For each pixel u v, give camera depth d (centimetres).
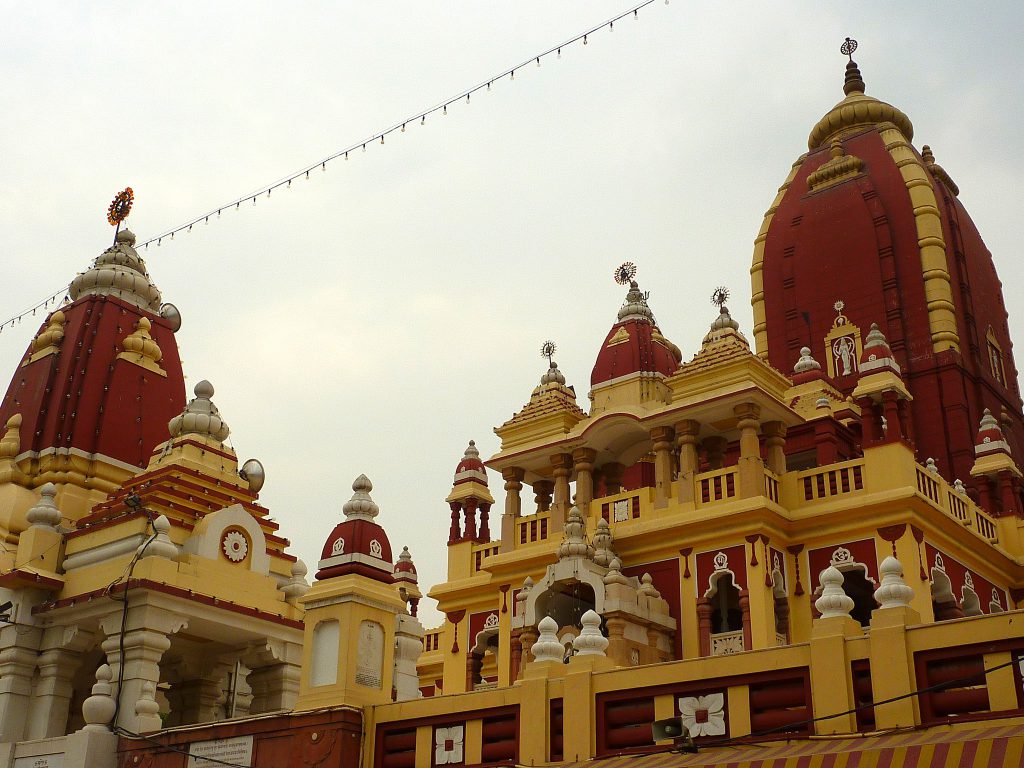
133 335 3019
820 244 3981
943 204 3966
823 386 3088
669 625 2459
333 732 1655
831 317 3847
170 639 2320
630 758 1374
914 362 3616
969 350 3700
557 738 1475
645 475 3616
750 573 2400
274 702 2320
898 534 2350
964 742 1087
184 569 2198
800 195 4194
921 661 1214
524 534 2862
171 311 3186
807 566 2453
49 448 2773
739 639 2378
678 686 1381
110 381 2923
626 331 3005
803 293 3956
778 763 1196
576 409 3006
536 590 2488
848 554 2405
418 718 1623
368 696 1725
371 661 1758
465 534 3164
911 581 2302
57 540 2377
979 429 3269
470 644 2978
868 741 1193
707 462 2867
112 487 2798
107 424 2855
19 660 2184
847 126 4344
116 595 2092
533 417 2969
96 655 2412
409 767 1608
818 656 1280
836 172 4091
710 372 2636
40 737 2122
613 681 1438
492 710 1550
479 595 3005
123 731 1955
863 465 2461
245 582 2320
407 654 2248
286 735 1708
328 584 1792
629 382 2867
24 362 2995
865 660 1255
